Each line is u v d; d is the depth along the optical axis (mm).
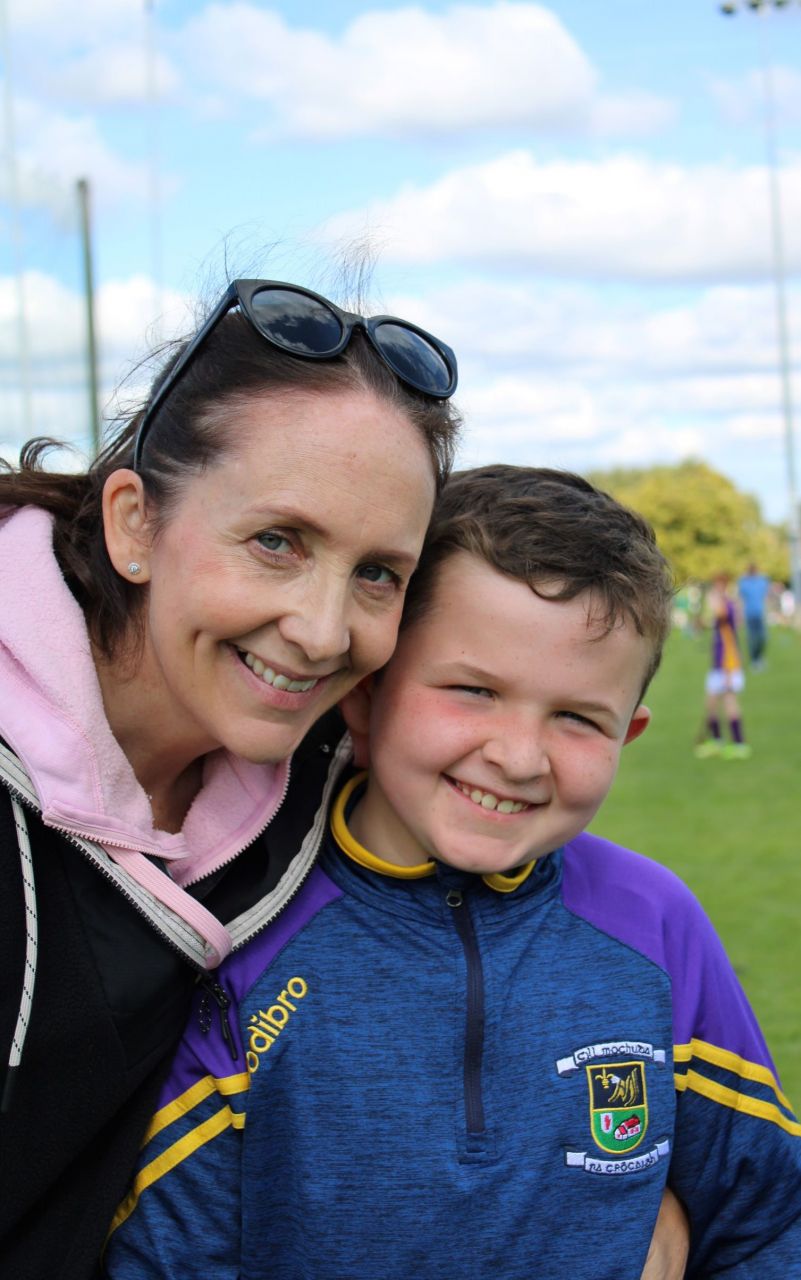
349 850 1795
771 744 14359
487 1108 1674
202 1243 1657
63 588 1627
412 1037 1691
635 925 1852
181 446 1564
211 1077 1684
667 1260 1819
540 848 1753
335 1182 1642
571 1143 1700
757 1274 1879
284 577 1521
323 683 1608
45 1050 1517
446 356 1672
